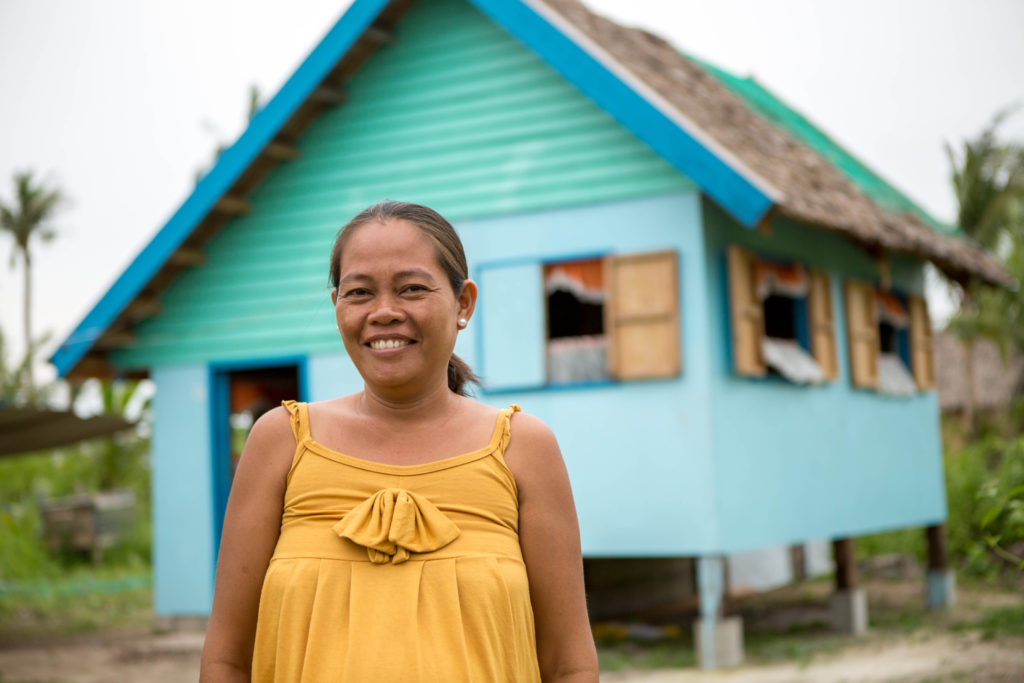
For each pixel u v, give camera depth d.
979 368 24.50
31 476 20.53
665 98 8.69
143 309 11.00
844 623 10.20
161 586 11.11
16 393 19.80
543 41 9.05
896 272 12.03
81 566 18.66
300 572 2.15
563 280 9.28
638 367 8.74
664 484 8.66
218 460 10.99
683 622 11.08
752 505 8.91
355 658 2.06
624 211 9.01
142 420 11.16
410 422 2.28
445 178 9.81
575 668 2.27
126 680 8.53
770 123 12.37
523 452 2.29
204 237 10.91
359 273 2.23
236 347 10.79
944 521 12.30
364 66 10.23
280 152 10.34
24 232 28.86
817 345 9.93
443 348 2.27
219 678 2.21
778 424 9.45
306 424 2.29
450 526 2.16
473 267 9.57
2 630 11.70
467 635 2.12
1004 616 9.80
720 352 8.74
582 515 8.94
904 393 11.72
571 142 9.30
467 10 9.80
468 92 9.77
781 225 9.79
